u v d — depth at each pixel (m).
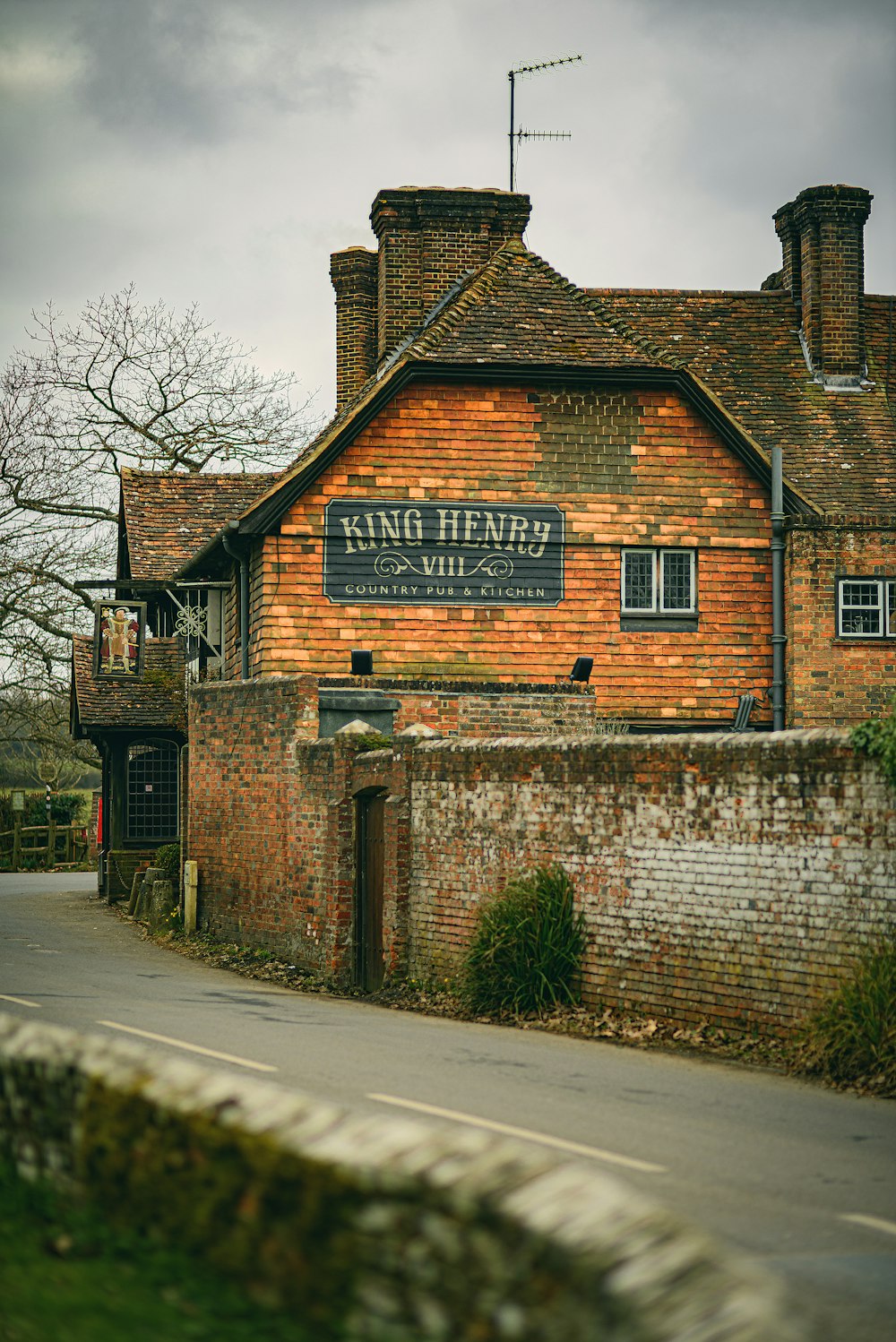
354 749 17.28
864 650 22.84
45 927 24.30
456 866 15.23
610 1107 9.06
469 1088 9.54
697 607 23.14
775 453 22.97
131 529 30.44
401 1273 3.59
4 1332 4.23
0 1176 5.34
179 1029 11.98
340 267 27.81
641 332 26.59
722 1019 12.01
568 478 22.91
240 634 23.55
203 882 21.44
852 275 26.50
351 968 17.16
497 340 22.80
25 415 40.84
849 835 10.91
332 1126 4.08
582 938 13.65
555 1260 3.23
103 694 30.67
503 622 22.62
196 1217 4.35
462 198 26.00
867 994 10.27
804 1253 6.12
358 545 22.36
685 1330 2.96
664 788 12.71
